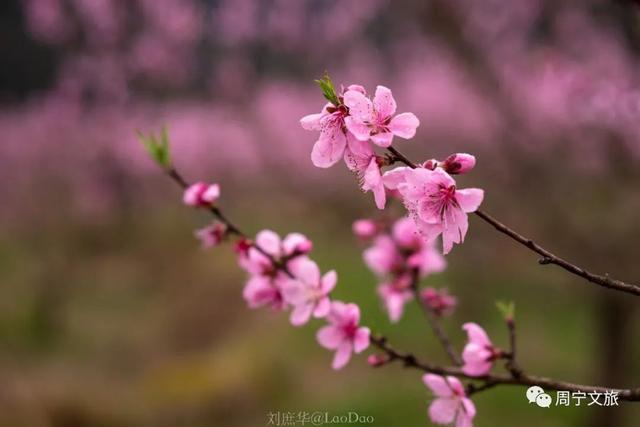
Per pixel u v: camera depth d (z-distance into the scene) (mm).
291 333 11094
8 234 17672
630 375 7930
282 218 13992
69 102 14383
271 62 12422
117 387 10039
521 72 8172
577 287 6453
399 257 2494
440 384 1837
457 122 11016
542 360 9203
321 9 11852
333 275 1920
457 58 7055
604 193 6570
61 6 11422
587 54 7039
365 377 9617
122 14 11461
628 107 5902
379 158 1367
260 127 11562
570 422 7723
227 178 14656
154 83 12141
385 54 12531
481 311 10000
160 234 16750
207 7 11617
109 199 16281
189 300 13367
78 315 13562
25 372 10008
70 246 16297
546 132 7297
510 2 8625
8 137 17703
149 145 2127
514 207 6957
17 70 17562
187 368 10477
